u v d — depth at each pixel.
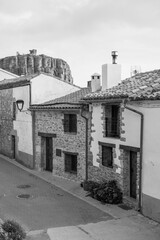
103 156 15.19
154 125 11.43
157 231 10.64
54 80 22.12
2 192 15.52
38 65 73.56
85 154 16.50
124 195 13.66
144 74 16.69
